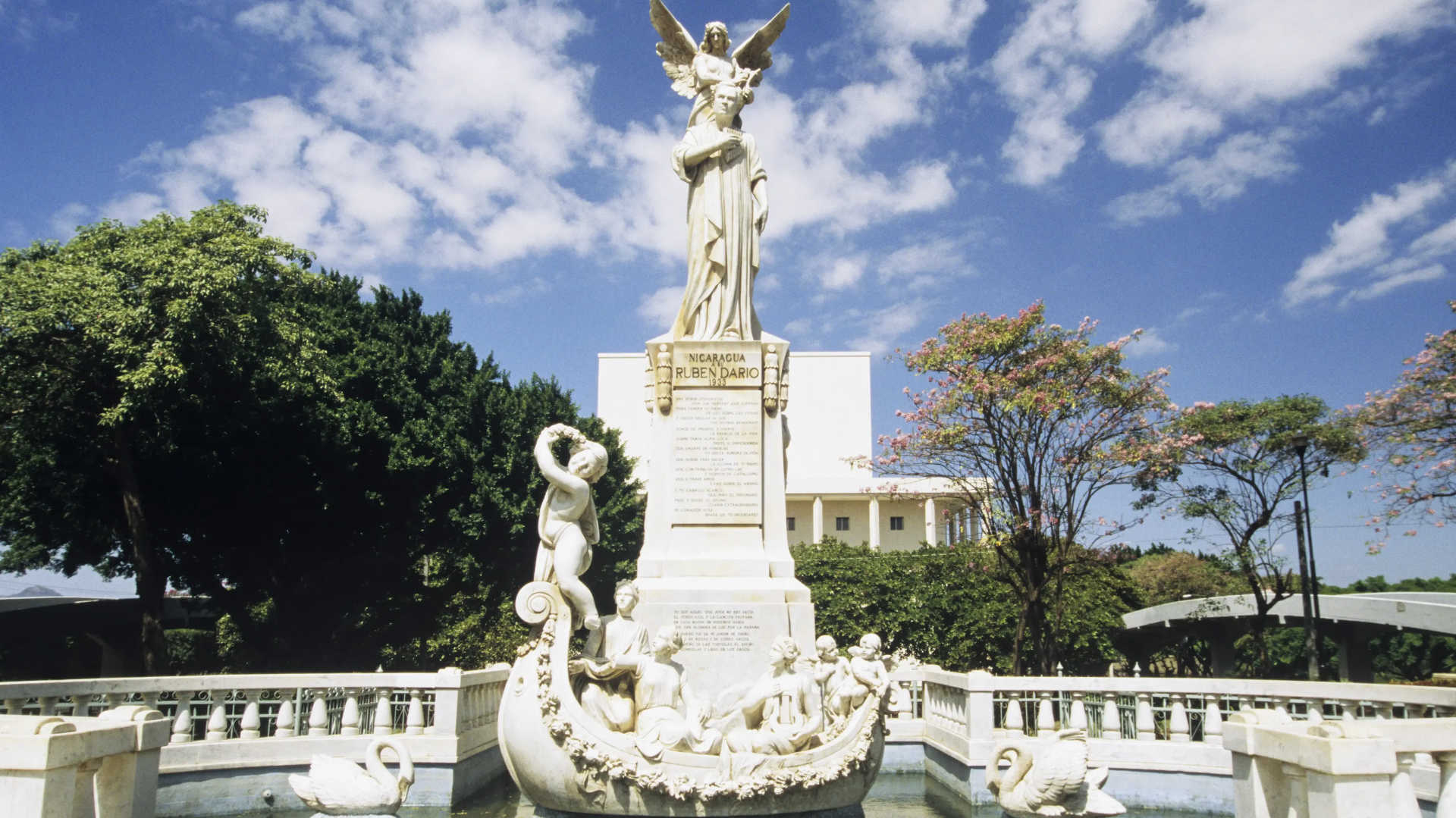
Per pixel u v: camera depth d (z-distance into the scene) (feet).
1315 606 67.56
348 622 92.17
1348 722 18.69
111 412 67.72
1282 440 74.59
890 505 205.05
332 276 104.12
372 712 40.01
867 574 103.60
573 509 29.73
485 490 91.76
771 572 35.88
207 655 105.81
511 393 105.19
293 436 82.79
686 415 37.19
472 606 91.61
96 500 82.99
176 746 33.50
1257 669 107.86
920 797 37.65
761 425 37.29
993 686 37.68
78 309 65.92
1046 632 80.69
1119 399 69.87
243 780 34.78
